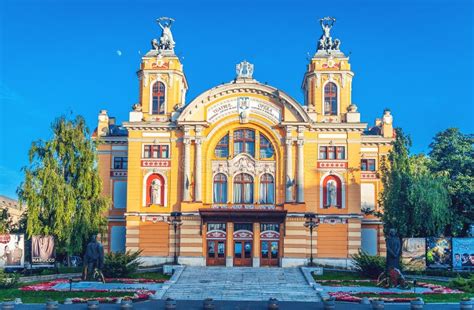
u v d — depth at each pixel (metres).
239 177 69.50
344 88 72.38
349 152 69.88
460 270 58.12
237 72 70.94
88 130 66.31
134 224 69.19
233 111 70.06
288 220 67.81
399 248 50.62
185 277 58.03
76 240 62.75
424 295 44.94
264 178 69.44
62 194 62.09
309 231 68.12
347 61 72.81
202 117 69.88
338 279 57.19
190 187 69.00
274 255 67.81
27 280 53.97
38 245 57.88
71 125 65.62
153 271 64.38
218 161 69.62
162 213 69.31
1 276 49.19
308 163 69.75
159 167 70.06
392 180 65.31
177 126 70.19
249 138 70.19
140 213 69.31
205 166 69.50
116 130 81.44
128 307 36.12
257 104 70.12
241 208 68.56
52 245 58.47
